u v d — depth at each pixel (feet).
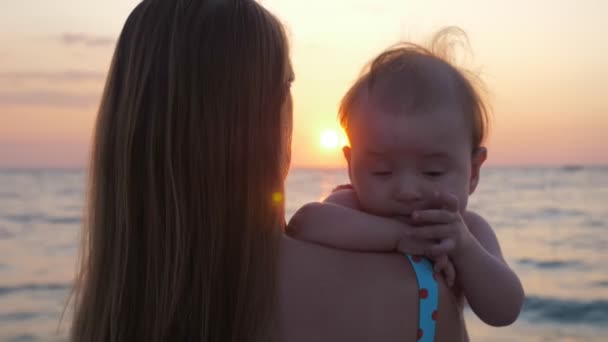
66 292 45.65
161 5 5.01
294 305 4.71
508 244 65.92
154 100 4.78
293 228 5.30
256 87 4.77
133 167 4.83
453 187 5.25
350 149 5.76
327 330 4.66
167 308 4.68
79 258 5.36
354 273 4.77
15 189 148.15
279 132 4.88
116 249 4.90
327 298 4.70
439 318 4.77
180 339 4.70
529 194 123.03
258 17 4.94
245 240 4.67
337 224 5.03
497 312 5.11
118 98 5.07
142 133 4.82
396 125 5.18
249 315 4.64
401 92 5.26
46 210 101.86
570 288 47.06
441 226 4.84
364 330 4.65
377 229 4.94
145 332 4.79
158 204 4.75
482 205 102.37
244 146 4.71
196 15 4.87
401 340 4.66
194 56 4.74
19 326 37.22
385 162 5.28
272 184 4.80
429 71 5.31
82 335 5.13
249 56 4.77
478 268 5.01
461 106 5.30
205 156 4.67
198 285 4.66
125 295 4.83
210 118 4.68
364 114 5.38
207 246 4.65
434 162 5.20
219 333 4.67
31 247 65.51
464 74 5.61
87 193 5.35
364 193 5.43
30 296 44.47
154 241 4.74
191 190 4.68
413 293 4.75
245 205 4.69
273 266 4.71
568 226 78.07
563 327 37.60
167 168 4.70
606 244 64.49
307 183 160.86
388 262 4.84
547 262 56.59
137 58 4.92
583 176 192.95
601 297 44.19
